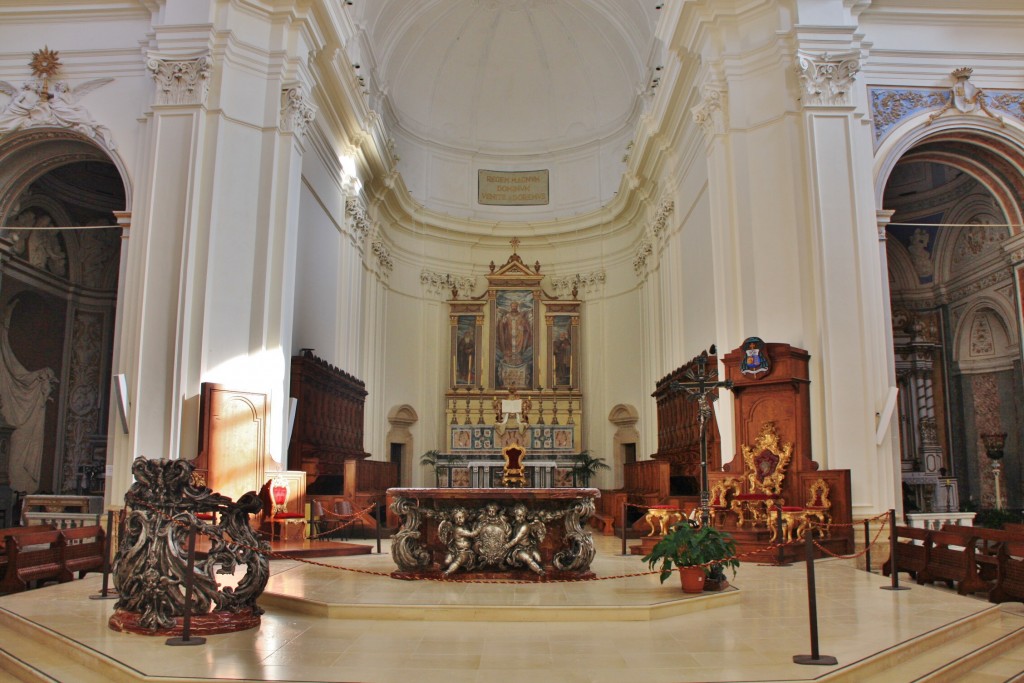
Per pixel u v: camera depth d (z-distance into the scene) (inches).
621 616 251.6
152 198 465.4
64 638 224.8
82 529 371.6
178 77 475.8
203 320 456.1
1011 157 524.1
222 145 478.0
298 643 220.8
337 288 663.8
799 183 474.9
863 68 502.6
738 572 365.1
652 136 683.4
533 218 920.3
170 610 232.4
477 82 903.7
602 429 860.0
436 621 250.5
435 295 885.8
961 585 325.7
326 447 595.2
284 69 500.1
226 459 445.1
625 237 864.3
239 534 249.4
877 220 488.7
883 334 472.7
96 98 502.6
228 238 474.3
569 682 184.1
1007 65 514.9
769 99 492.7
